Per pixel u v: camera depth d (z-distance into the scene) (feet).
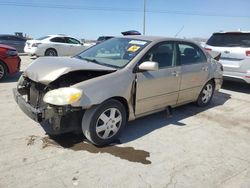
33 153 11.84
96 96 11.75
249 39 24.08
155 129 15.30
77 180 10.13
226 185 10.35
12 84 25.27
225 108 20.15
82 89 11.43
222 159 12.32
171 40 16.05
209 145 13.69
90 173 10.61
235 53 24.27
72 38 53.26
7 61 26.37
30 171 10.52
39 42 49.03
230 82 29.91
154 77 14.35
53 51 50.34
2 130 14.06
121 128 13.32
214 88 20.49
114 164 11.34
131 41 15.33
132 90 13.35
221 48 25.36
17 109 17.49
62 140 13.16
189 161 11.96
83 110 12.25
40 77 11.96
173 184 10.23
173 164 11.63
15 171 10.46
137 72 13.52
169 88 15.64
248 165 11.91
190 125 16.25
